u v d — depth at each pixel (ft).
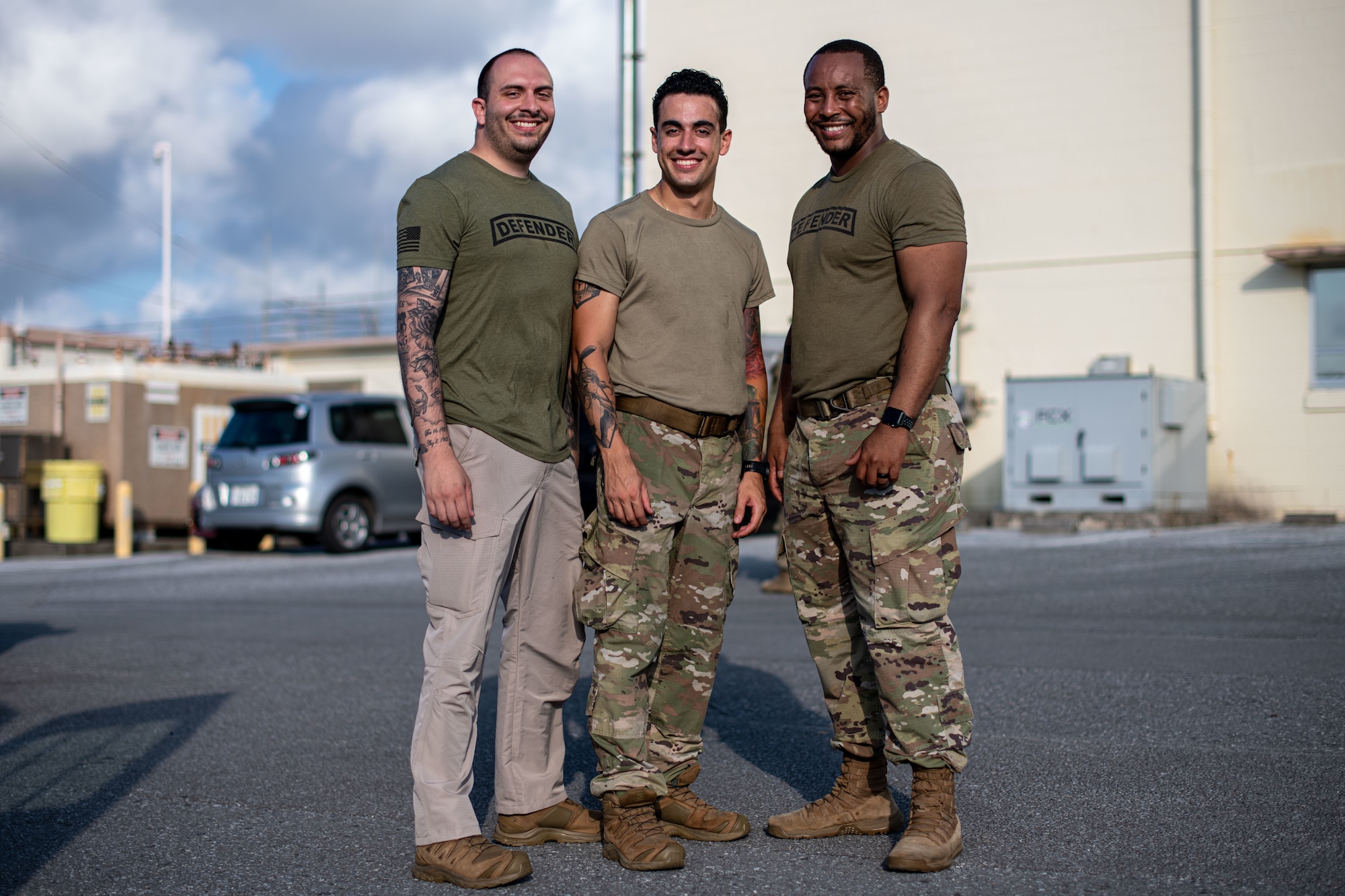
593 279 9.77
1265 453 51.72
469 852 8.92
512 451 9.54
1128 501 45.88
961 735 9.41
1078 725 13.67
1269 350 51.80
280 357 81.51
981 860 9.21
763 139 60.85
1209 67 52.70
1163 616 22.59
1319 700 14.52
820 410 10.16
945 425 9.77
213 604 28.45
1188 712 14.14
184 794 11.66
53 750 13.61
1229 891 8.39
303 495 41.19
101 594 31.09
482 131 9.82
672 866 9.17
